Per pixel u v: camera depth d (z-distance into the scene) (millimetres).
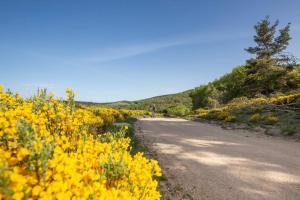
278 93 43344
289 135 14812
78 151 3803
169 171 7984
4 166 2369
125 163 3691
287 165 8773
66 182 2527
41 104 5449
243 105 32125
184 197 6086
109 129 12078
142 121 28156
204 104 59000
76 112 5746
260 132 16703
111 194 2855
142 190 3596
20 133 3074
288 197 6129
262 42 54594
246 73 54625
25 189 2344
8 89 6152
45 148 2768
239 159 9578
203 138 14703
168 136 15391
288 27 53500
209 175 7668
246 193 6355
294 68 48906
